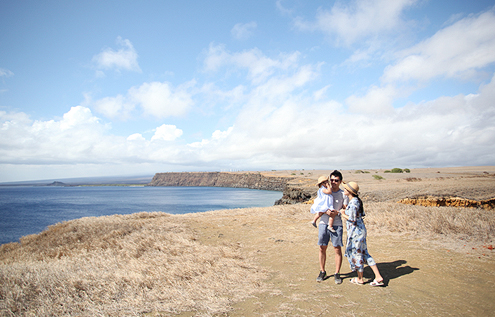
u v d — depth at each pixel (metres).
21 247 12.48
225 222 12.64
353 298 3.78
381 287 4.14
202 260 6.27
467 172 66.44
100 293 4.46
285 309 3.53
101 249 8.65
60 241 11.21
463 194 17.91
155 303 3.89
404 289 4.00
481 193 17.84
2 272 5.55
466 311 3.22
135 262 6.36
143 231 10.74
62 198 122.31
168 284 4.79
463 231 7.32
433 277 4.42
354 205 4.32
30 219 49.91
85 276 5.34
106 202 91.31
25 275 5.38
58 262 7.20
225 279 4.90
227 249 7.36
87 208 70.19
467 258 5.33
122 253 7.76
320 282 4.52
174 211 59.34
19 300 4.18
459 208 10.77
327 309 3.47
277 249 7.25
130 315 3.54
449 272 4.61
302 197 53.34
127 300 4.05
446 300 3.55
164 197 115.75
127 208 67.81
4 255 11.39
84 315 3.59
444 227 7.79
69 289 4.57
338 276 4.45
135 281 4.89
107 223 13.05
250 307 3.67
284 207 17.03
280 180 167.75
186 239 9.08
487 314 3.12
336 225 4.48
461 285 4.02
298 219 12.66
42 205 82.94
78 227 12.91
